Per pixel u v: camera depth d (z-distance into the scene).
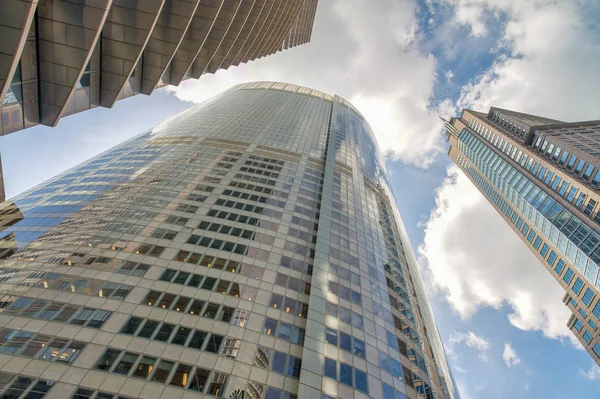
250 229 45.34
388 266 52.09
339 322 34.78
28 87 15.51
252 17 35.53
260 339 29.52
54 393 21.61
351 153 90.44
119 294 30.47
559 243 95.50
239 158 68.00
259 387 25.66
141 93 23.45
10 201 50.84
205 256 38.03
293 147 79.12
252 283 35.81
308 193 61.19
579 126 118.75
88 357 24.22
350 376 29.39
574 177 94.12
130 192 51.22
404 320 42.34
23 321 26.31
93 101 19.39
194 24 24.22
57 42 15.27
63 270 32.59
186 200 49.72
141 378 23.62
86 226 41.16
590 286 83.69
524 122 130.88
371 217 64.12
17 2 11.80
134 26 18.05
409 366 35.19
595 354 81.38
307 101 123.88
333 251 46.25
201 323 29.23
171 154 67.31
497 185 135.00
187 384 24.08
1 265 33.25
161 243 38.78
